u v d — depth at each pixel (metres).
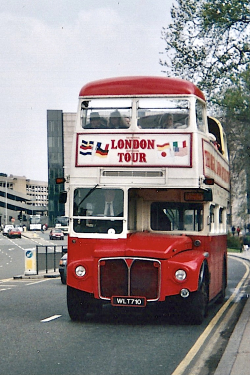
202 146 13.38
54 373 8.20
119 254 12.30
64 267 25.89
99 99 13.31
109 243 12.89
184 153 12.98
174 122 13.09
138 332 11.76
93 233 12.98
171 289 12.17
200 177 12.98
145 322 13.11
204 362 9.09
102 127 13.24
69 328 12.18
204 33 29.05
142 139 13.08
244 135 42.94
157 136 13.05
